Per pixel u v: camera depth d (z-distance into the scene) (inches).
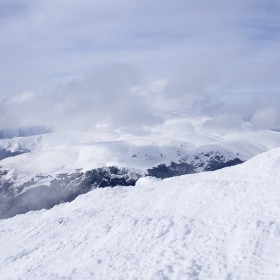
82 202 1493.6
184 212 867.4
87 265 649.0
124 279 530.3
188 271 482.9
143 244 681.6
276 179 956.0
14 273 775.1
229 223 659.4
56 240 938.1
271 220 605.6
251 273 439.2
